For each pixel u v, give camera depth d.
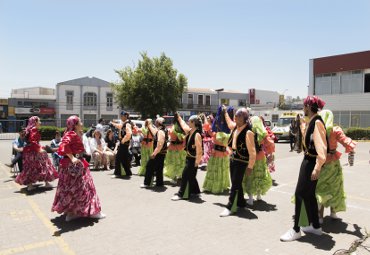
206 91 53.59
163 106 34.94
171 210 6.10
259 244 4.54
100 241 4.65
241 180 5.78
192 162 6.79
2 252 4.32
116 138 11.96
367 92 30.70
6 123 42.00
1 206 6.42
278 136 23.67
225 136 7.32
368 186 8.33
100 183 8.62
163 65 35.19
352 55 31.34
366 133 27.70
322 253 4.24
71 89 48.06
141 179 9.20
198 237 4.79
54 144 10.54
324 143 4.40
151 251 4.32
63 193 5.32
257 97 59.31
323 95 33.72
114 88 36.12
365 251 4.28
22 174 7.66
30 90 57.84
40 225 5.32
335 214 5.53
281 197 7.14
